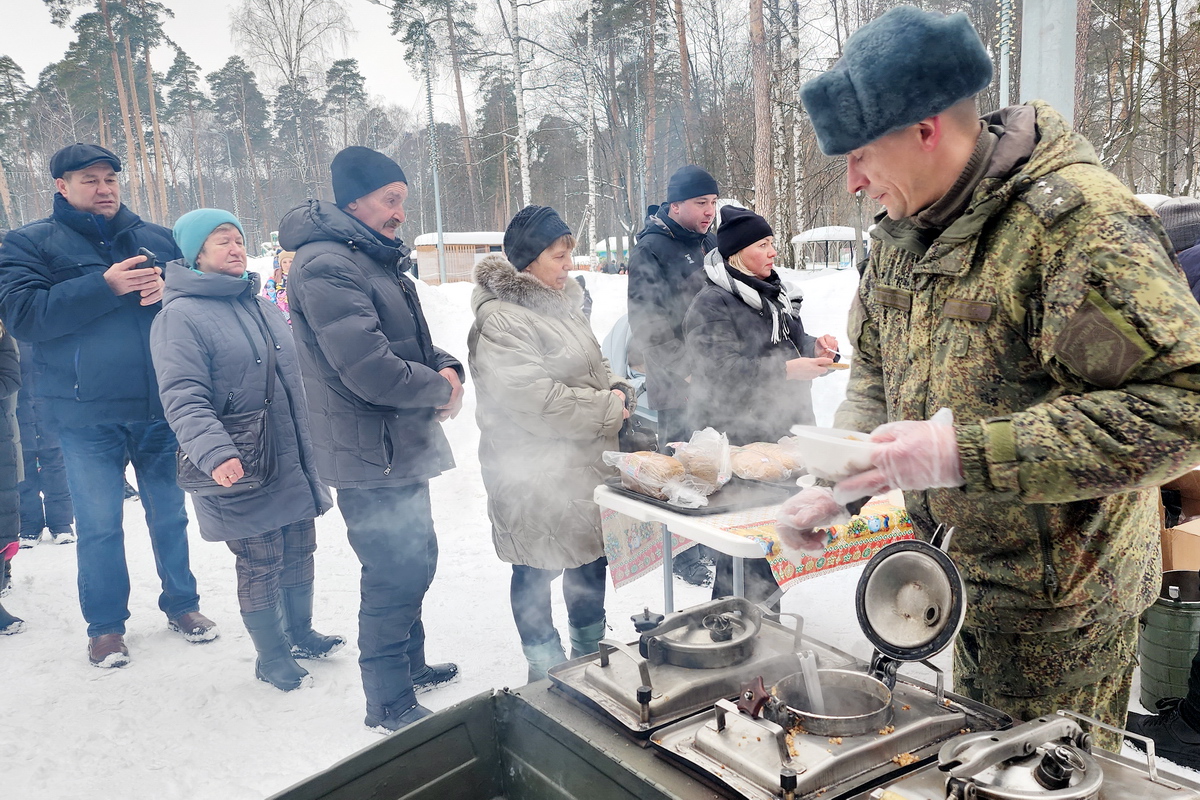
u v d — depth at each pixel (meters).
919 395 1.27
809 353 3.12
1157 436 0.93
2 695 2.88
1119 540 1.20
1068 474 0.96
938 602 1.15
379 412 2.46
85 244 3.20
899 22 1.07
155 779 2.31
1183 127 15.84
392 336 2.54
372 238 2.52
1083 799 0.89
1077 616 1.21
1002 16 5.77
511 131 19.75
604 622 2.69
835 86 1.14
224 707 2.76
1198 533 2.61
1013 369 1.14
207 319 2.78
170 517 3.37
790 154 18.75
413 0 16.84
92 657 3.12
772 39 14.56
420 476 2.54
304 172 22.06
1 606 3.54
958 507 1.25
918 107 1.07
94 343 3.08
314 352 2.45
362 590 2.56
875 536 1.96
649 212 4.07
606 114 18.00
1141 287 0.96
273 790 2.24
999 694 1.32
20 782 2.30
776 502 2.14
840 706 1.28
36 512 4.80
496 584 3.83
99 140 24.23
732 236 2.86
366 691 2.57
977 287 1.14
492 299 2.50
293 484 2.90
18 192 24.98
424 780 1.35
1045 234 1.06
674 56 18.05
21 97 24.89
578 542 2.46
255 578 2.87
